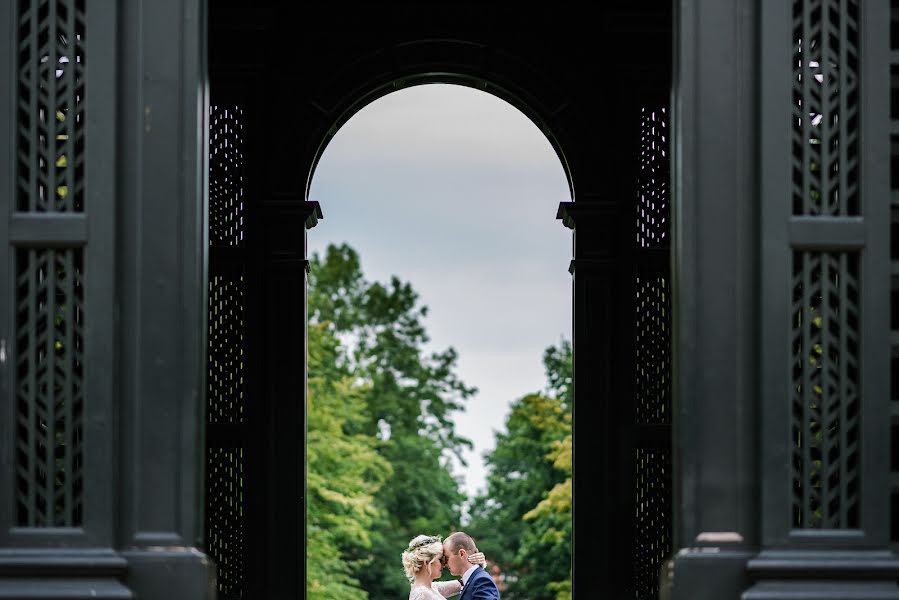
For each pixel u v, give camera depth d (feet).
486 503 155.84
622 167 34.65
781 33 19.81
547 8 35.17
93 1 19.72
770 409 19.40
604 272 34.55
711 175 19.86
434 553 29.91
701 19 20.03
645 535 33.99
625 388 34.27
